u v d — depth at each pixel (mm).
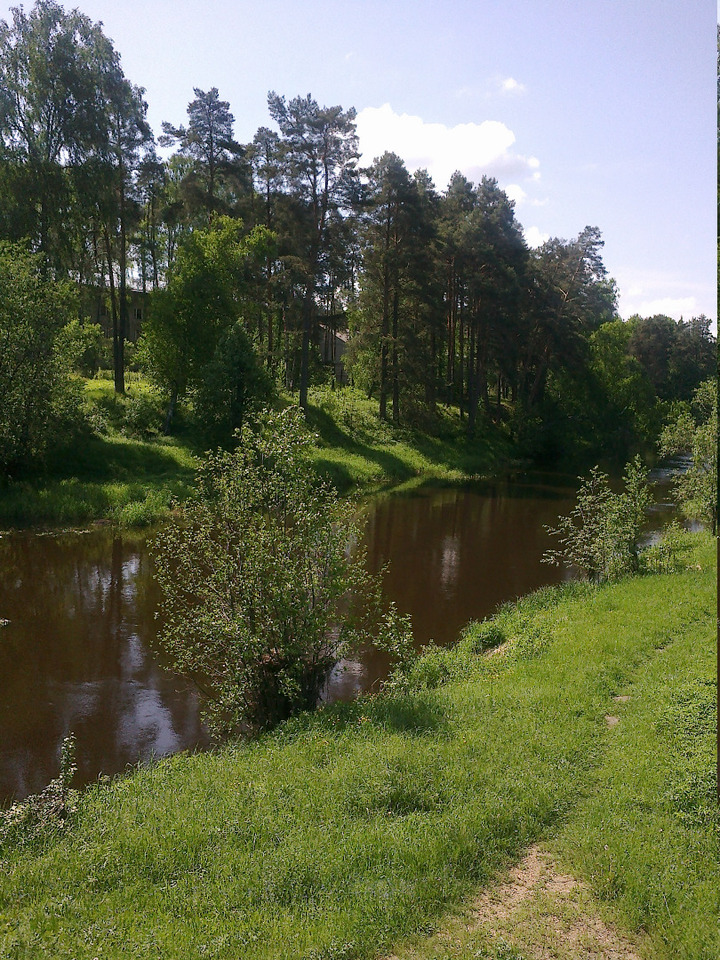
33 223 32438
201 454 31828
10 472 25594
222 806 6258
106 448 29547
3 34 32906
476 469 43938
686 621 11500
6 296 25234
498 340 47531
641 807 6070
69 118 33281
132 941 4586
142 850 5629
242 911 4887
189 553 9859
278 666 8914
